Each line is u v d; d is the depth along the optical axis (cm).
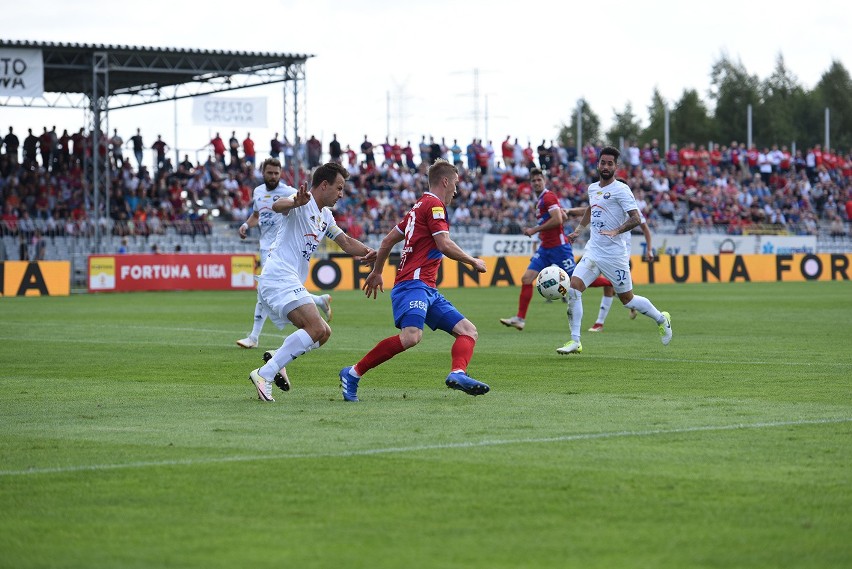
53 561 757
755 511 879
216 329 2969
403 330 1495
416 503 910
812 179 8681
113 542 803
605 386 1678
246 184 6975
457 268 5850
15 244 5769
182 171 6856
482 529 830
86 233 5838
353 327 3005
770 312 3547
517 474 1016
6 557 768
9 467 1060
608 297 2772
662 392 1602
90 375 1873
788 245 7388
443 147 7600
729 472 1021
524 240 6725
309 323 1535
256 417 1370
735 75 17412
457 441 1187
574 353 2209
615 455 1104
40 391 1648
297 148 5922
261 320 2397
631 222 2170
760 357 2120
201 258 5609
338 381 1769
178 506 907
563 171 7862
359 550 776
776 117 17188
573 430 1255
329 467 1052
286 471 1035
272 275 1541
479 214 7212
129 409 1448
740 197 8162
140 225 6106
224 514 880
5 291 4962
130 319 3381
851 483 974
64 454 1125
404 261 1514
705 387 1661
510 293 5059
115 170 6506
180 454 1122
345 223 6600
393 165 7481
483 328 2936
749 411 1401
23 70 5316
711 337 2594
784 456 1096
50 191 6266
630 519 857
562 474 1016
